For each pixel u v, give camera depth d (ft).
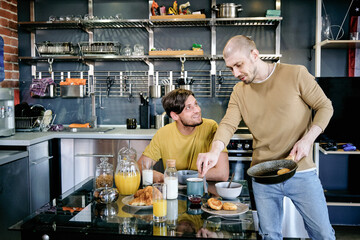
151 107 12.67
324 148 10.28
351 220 11.29
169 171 5.09
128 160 5.45
